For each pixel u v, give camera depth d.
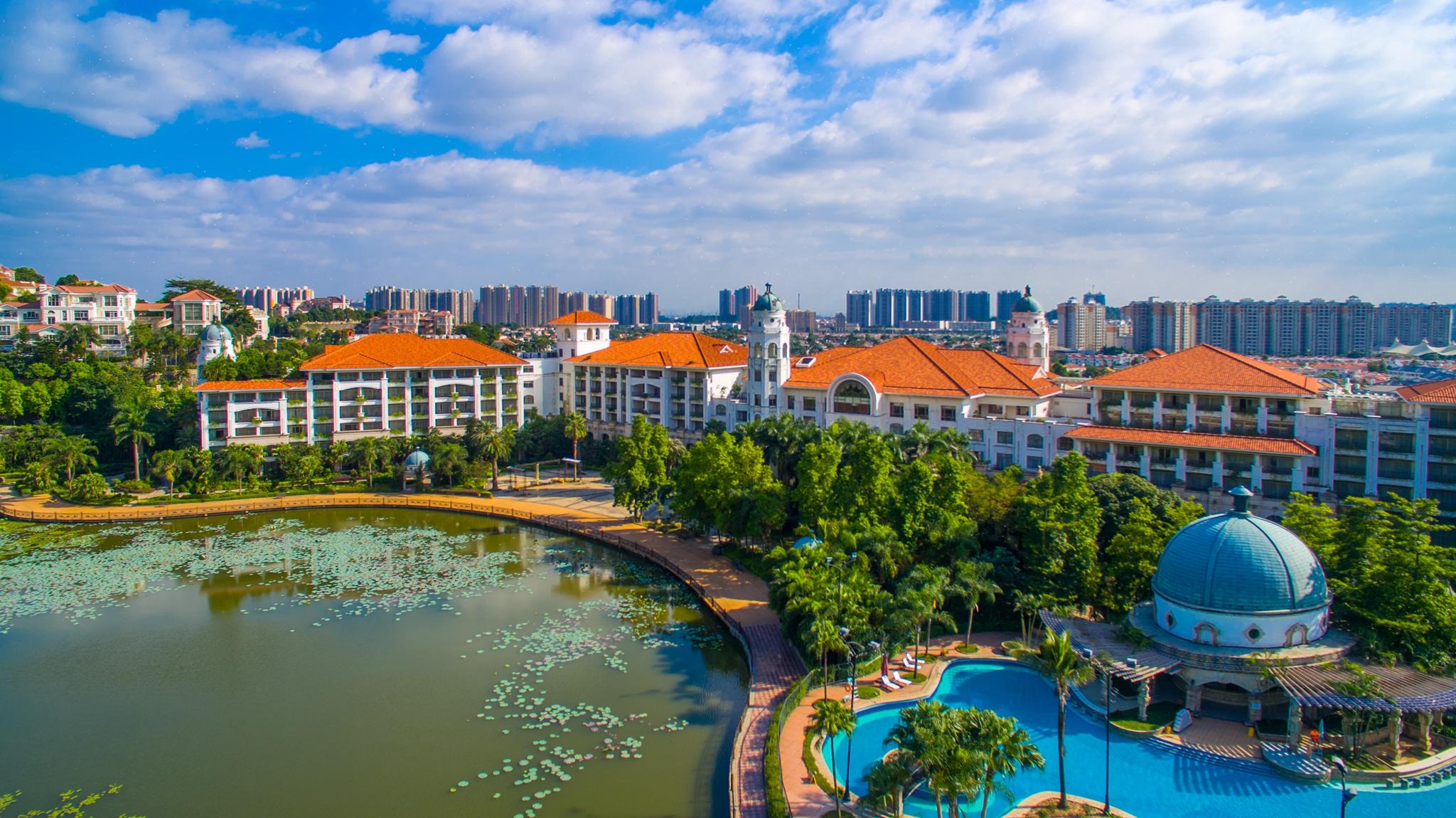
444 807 58.81
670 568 110.25
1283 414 114.06
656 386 177.50
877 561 83.81
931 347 151.38
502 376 187.75
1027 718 67.62
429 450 161.38
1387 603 67.62
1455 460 100.00
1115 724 65.38
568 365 199.25
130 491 152.38
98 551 122.19
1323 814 54.62
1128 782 58.47
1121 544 81.94
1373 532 72.44
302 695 75.94
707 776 62.84
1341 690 60.25
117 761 65.06
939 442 111.69
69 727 70.44
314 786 61.47
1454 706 59.28
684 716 72.19
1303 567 66.75
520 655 84.62
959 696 71.19
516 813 58.09
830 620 72.25
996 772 55.75
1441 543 99.31
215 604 99.81
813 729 65.25
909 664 76.00
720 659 83.94
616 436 182.75
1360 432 105.88
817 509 101.12
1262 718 65.69
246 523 139.00
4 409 177.00
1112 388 126.62
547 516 136.50
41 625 92.81
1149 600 79.19
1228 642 65.94
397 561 117.38
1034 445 125.06
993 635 83.88
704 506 115.00
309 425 168.25
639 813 58.28
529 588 105.62
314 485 158.38
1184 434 113.38
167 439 173.75
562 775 62.91
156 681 78.88
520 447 178.38
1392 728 59.56
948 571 81.62
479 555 120.62
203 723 70.94
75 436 166.38
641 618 95.06
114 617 95.25
